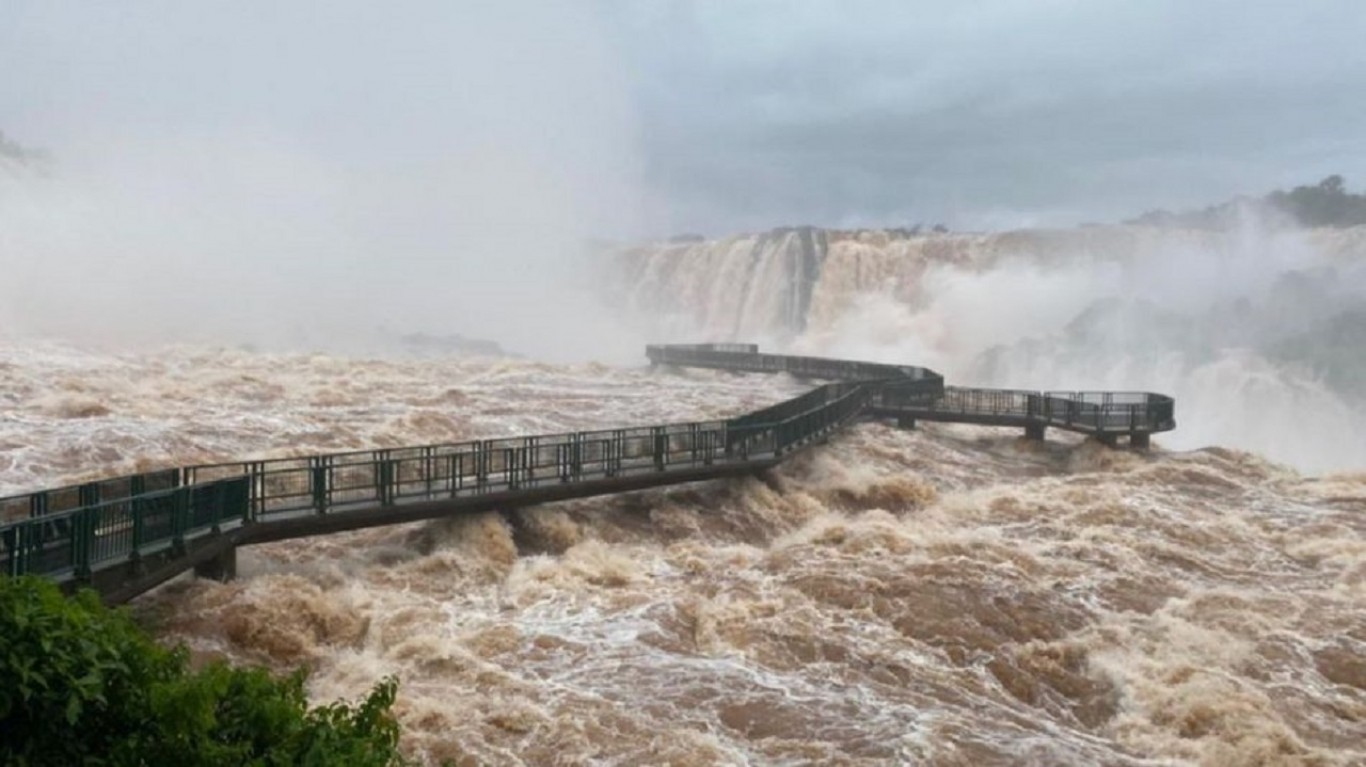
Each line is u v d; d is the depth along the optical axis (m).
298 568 20.45
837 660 17.84
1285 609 21.02
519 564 21.94
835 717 15.61
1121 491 30.77
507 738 14.48
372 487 21.31
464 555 21.73
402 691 15.69
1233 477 33.50
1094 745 15.73
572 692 15.98
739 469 28.19
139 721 7.27
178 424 29.48
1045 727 16.12
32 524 14.27
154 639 16.42
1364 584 23.12
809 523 26.97
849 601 20.25
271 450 27.86
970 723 15.76
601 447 27.62
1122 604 21.14
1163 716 16.56
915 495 30.41
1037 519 27.88
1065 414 37.88
